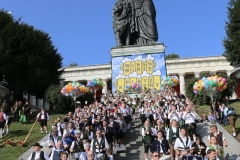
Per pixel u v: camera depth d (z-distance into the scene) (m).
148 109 18.30
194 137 13.58
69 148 13.36
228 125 20.38
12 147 18.22
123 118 17.39
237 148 15.15
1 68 37.44
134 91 33.16
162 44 36.66
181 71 71.31
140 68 36.31
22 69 38.97
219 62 70.12
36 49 40.62
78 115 18.06
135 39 39.53
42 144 14.53
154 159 9.18
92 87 31.11
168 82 31.77
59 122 15.98
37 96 41.34
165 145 11.88
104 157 12.37
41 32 44.28
